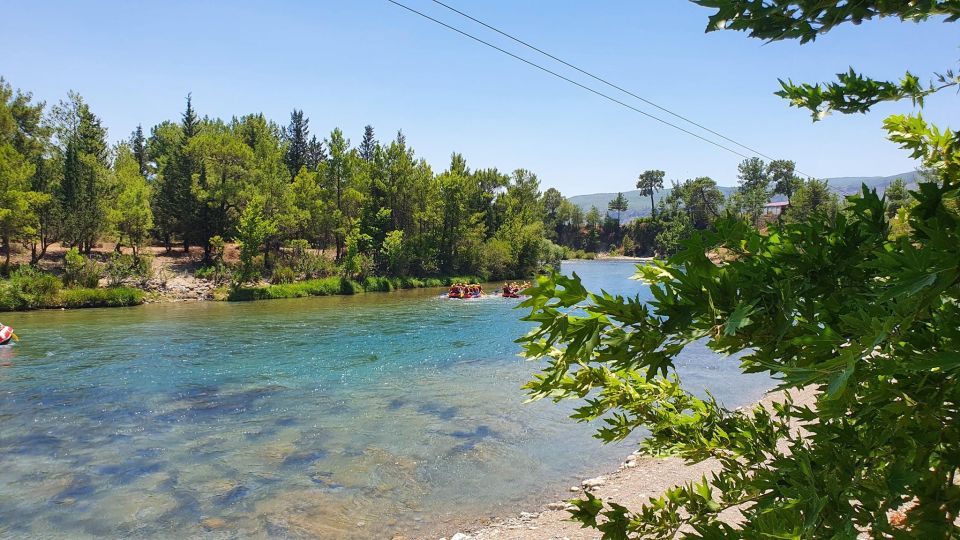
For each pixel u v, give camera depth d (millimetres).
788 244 1655
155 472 10164
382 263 57500
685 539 1844
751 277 1600
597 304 1625
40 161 43688
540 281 1635
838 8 1334
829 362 1171
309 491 9461
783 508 1543
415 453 11109
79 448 11234
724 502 2539
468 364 18641
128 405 14016
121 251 50688
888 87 2145
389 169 62062
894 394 1401
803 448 1723
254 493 9383
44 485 9609
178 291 40094
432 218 61438
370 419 13094
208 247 49594
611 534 2518
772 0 1342
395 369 17906
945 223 1465
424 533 8141
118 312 32281
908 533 1404
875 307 1413
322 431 12281
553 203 145375
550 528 8117
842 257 1615
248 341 22750
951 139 2258
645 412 2883
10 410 13508
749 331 1552
